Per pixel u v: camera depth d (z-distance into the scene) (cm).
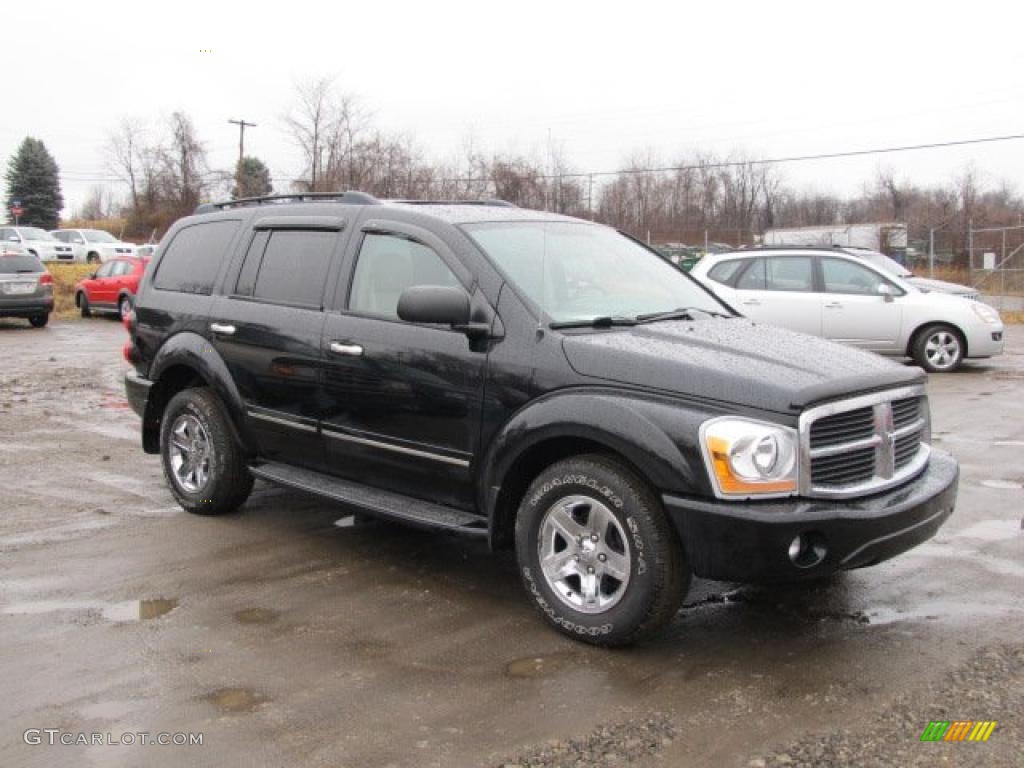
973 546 545
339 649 411
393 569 516
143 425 657
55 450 829
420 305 434
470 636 425
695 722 345
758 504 373
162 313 636
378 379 488
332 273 531
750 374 388
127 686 375
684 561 395
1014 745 325
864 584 486
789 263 1320
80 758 322
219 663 396
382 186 3822
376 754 325
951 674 380
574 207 4625
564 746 329
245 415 573
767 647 411
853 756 320
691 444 376
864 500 390
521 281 460
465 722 346
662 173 5497
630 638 400
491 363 443
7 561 525
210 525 596
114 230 7106
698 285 557
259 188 4991
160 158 5312
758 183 5888
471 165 4269
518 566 475
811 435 379
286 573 509
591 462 407
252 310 568
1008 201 5903
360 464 511
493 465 439
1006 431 888
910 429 429
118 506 642
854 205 6525
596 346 418
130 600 468
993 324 1288
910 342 1304
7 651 407
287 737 336
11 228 4041
